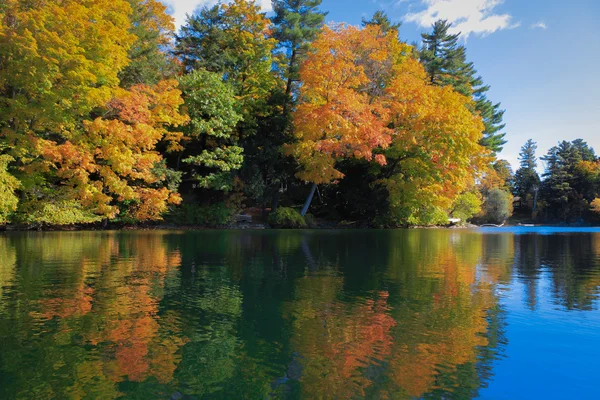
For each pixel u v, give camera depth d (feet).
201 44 87.15
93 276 21.39
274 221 83.25
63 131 57.47
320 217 100.32
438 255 33.19
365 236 58.44
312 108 77.20
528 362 10.16
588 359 10.37
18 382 8.88
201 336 11.93
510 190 224.12
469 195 123.75
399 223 96.12
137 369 9.62
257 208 100.17
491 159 102.47
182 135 72.49
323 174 79.61
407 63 93.04
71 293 17.24
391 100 86.53
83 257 29.22
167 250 34.58
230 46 86.43
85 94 52.95
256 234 59.47
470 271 24.03
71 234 54.03
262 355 10.52
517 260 29.91
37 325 12.73
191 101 75.25
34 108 52.01
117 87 59.82
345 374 9.42
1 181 49.65
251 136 88.69
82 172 57.16
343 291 18.08
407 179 92.12
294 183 103.04
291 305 15.48
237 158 78.54
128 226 72.08
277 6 95.76
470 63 139.54
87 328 12.52
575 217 196.34
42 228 62.13
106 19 58.23
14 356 10.29
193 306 15.26
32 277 21.01
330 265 26.27
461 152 83.46
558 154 217.36
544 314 14.34
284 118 87.61
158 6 93.76
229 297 16.76
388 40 92.48
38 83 50.31
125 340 11.51
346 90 74.79
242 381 9.02
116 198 68.33
